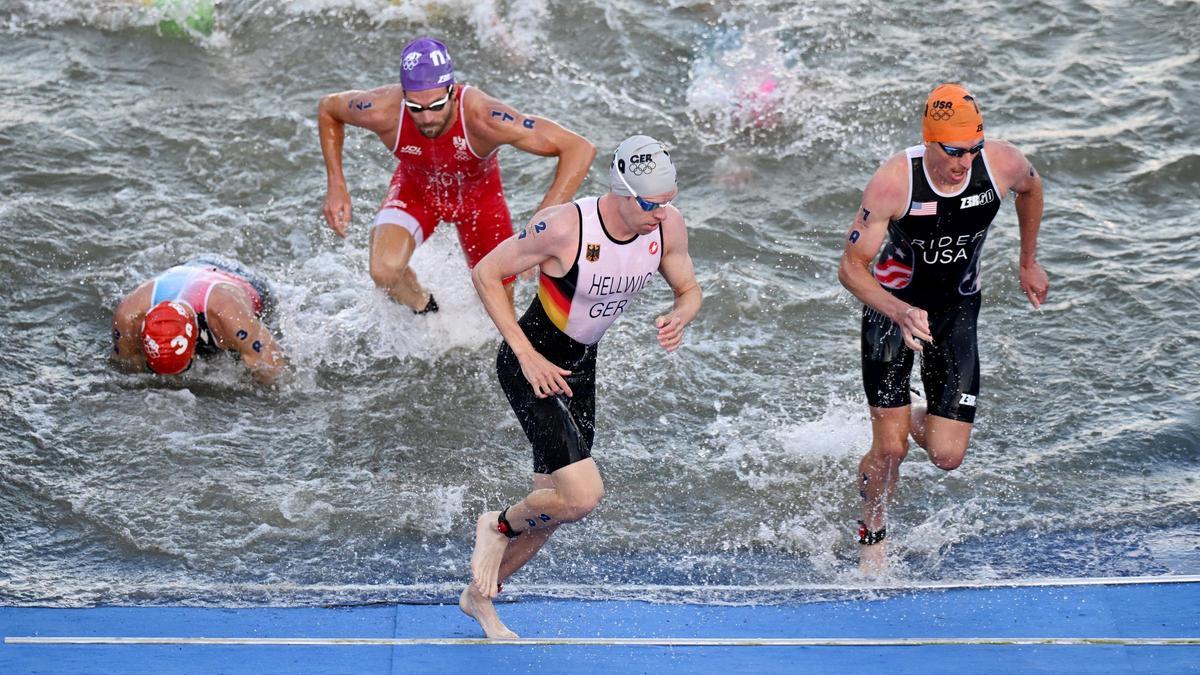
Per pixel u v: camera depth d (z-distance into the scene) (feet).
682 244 56.39
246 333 83.46
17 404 81.30
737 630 60.85
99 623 61.21
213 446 78.33
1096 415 80.48
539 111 119.55
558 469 54.60
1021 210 64.13
